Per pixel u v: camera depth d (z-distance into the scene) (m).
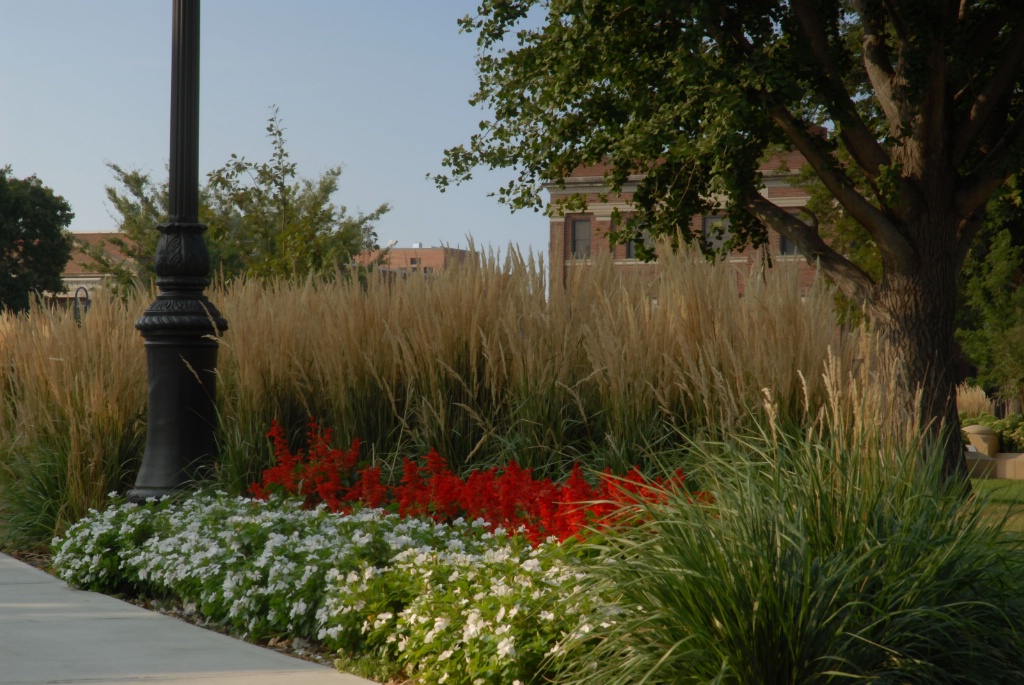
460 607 4.73
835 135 17.33
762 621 3.70
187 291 8.63
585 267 8.20
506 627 4.36
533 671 4.35
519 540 5.59
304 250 21.97
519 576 4.82
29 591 6.87
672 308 7.27
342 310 8.67
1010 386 25.16
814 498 4.18
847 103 14.67
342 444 8.46
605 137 16.91
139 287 11.12
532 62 17.11
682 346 6.96
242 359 8.85
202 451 8.59
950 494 4.50
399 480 8.00
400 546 5.75
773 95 14.16
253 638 5.70
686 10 14.02
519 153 17.53
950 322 14.71
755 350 6.61
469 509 6.59
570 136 16.86
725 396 6.52
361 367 8.48
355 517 6.48
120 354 9.26
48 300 11.55
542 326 7.90
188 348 8.55
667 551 4.06
